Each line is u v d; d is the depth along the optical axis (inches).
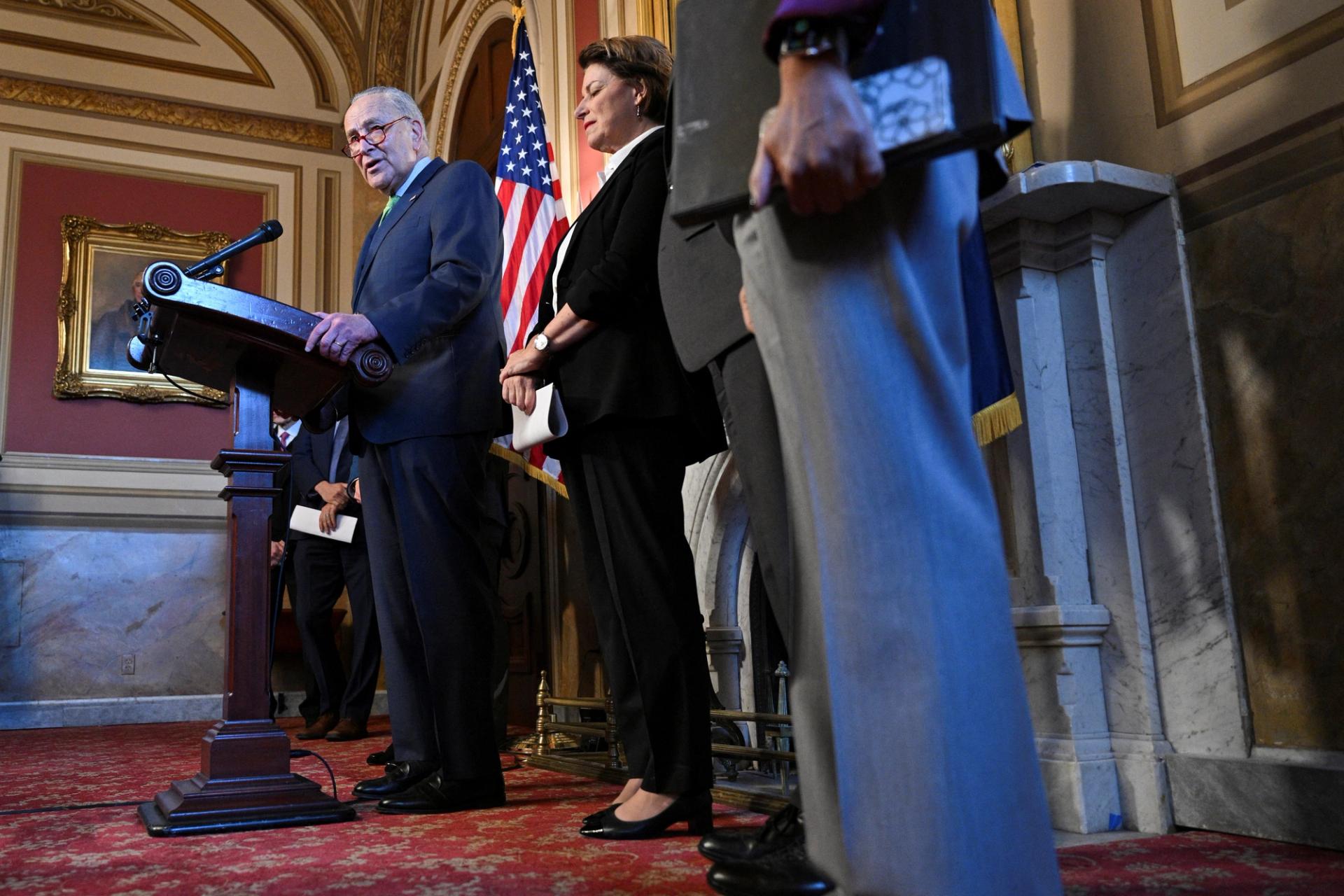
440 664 81.4
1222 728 66.6
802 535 36.7
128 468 239.6
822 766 35.5
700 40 38.3
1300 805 60.9
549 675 165.5
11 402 235.6
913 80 31.3
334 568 175.0
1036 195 71.2
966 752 31.7
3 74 249.9
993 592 33.4
